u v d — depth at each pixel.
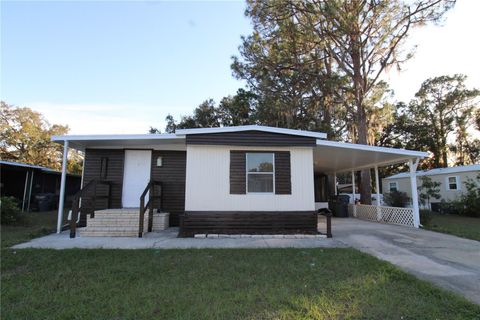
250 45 16.72
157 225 8.88
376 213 12.74
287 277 4.13
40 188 17.67
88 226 8.18
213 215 8.00
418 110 29.23
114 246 6.32
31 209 15.98
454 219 13.96
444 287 3.85
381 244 6.81
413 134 28.48
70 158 33.00
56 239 7.20
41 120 32.53
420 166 28.89
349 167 14.82
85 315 2.91
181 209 9.74
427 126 28.45
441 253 5.88
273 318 2.87
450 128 28.55
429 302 3.27
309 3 13.70
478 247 6.50
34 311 2.98
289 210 8.20
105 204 9.50
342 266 4.70
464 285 3.93
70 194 21.36
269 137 8.36
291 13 14.65
